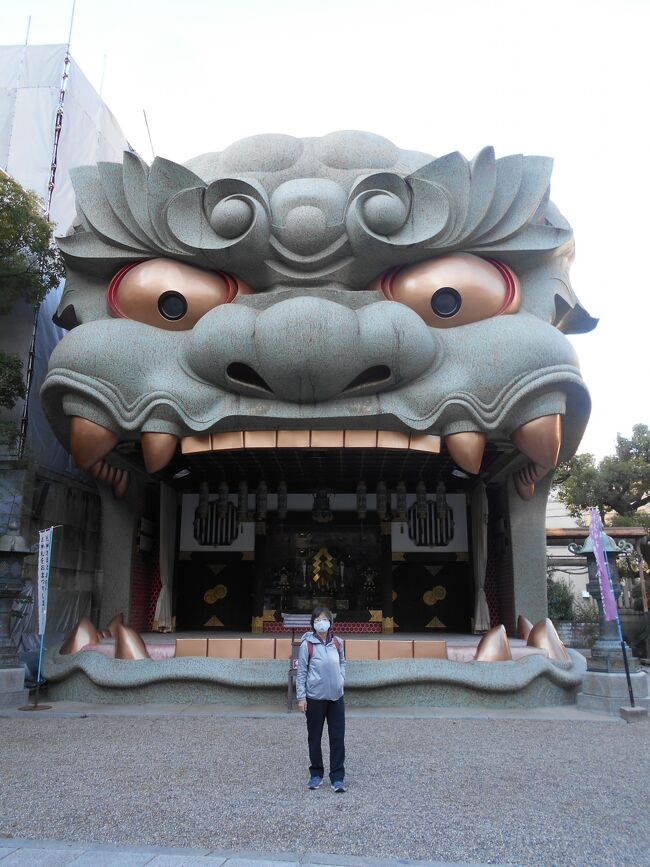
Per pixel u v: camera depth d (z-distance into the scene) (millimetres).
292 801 5238
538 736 8039
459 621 16094
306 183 11141
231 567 16750
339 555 16438
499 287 10953
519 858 4145
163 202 11102
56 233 17500
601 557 10211
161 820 4781
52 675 10844
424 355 10281
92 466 11711
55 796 5379
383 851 4223
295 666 9734
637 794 5535
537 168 11234
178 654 10734
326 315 9906
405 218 10695
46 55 18734
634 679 9859
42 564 10305
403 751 7148
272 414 10578
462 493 16266
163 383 10719
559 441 10578
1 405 13227
